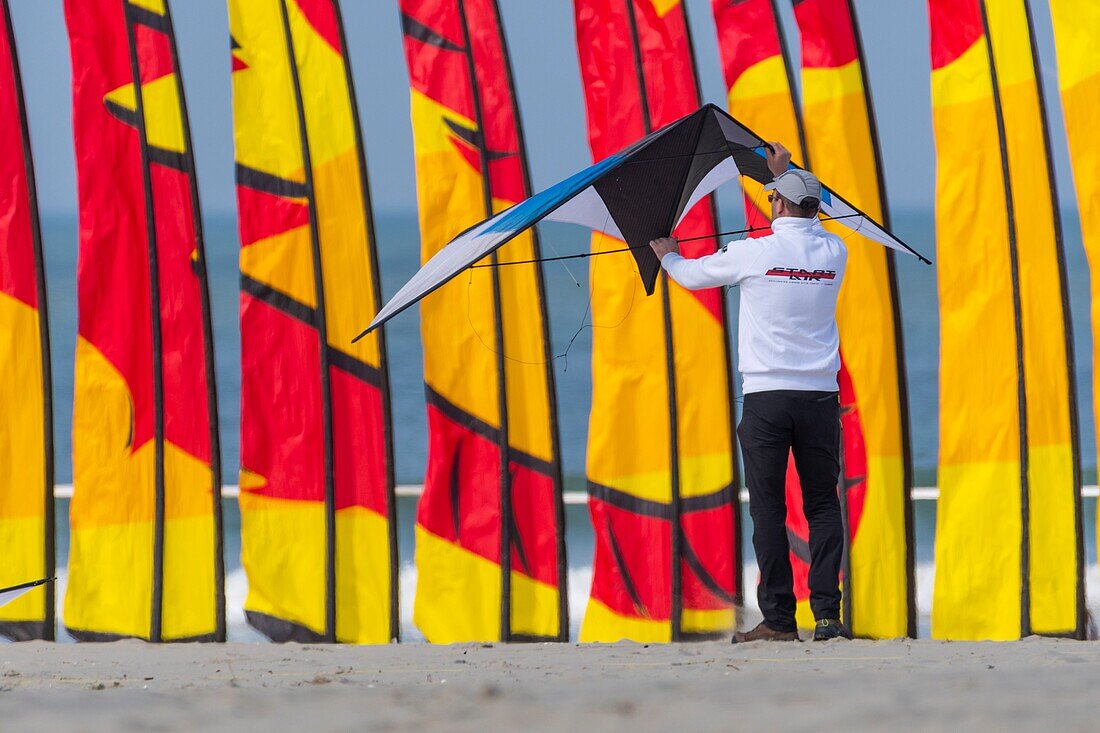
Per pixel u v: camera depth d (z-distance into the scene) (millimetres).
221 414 17562
